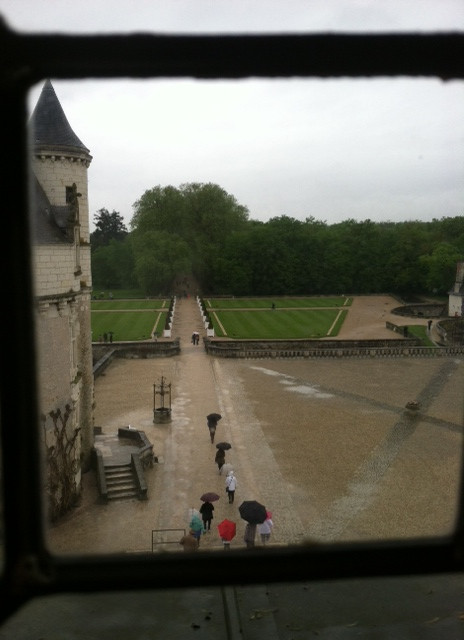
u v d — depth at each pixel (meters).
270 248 123.62
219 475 27.86
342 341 64.00
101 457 28.02
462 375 50.50
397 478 27.41
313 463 29.44
